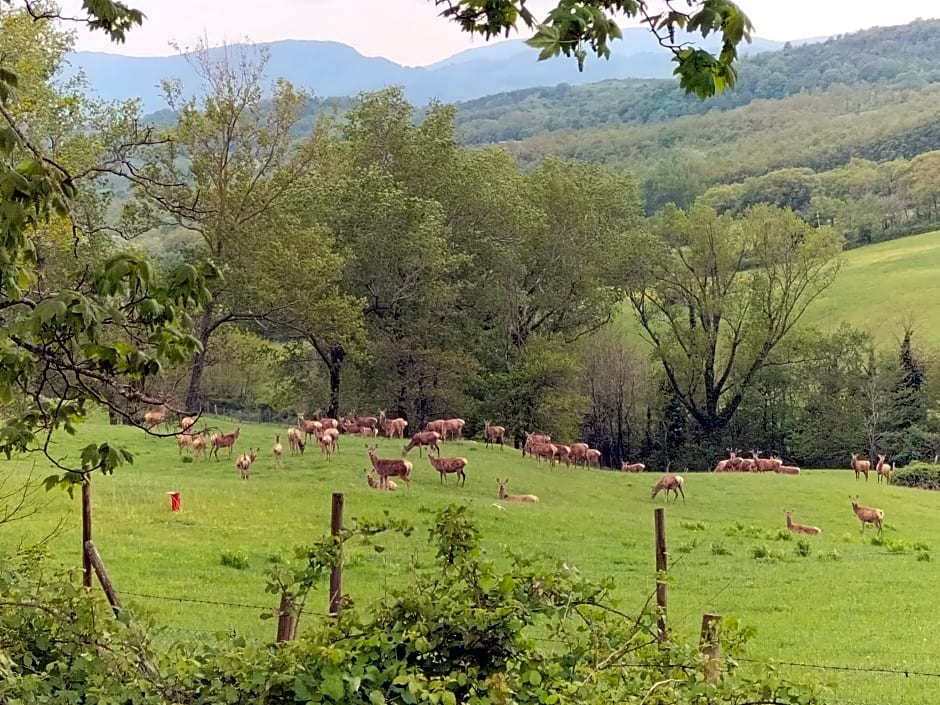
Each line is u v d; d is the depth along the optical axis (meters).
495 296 55.88
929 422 68.06
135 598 15.33
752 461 49.91
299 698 6.18
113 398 6.93
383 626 6.70
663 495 38.09
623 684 6.32
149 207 39.78
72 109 30.42
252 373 65.62
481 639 6.51
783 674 6.68
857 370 69.50
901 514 36.94
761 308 64.00
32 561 8.24
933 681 13.48
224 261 42.03
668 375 67.06
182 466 33.41
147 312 6.24
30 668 6.66
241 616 14.88
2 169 6.04
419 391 52.66
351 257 48.19
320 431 39.84
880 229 114.88
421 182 54.50
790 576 21.81
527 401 53.81
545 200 57.50
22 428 6.76
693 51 4.58
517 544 23.98
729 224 63.09
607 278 61.75
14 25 23.47
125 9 6.75
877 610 18.50
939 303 82.88
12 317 6.82
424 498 28.52
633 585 20.22
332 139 52.44
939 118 142.88
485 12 5.08
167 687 6.61
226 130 42.06
